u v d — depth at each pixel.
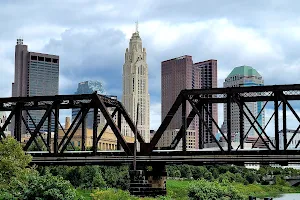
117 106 94.69
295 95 80.06
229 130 79.94
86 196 83.00
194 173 182.62
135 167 84.12
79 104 92.88
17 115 93.19
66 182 50.03
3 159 63.53
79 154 88.25
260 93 83.75
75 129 89.75
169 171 178.62
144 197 81.12
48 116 90.88
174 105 83.69
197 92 82.06
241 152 79.00
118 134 87.19
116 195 69.19
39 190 48.84
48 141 90.19
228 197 88.56
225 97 86.75
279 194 177.75
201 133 87.25
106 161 86.88
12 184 52.12
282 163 78.94
